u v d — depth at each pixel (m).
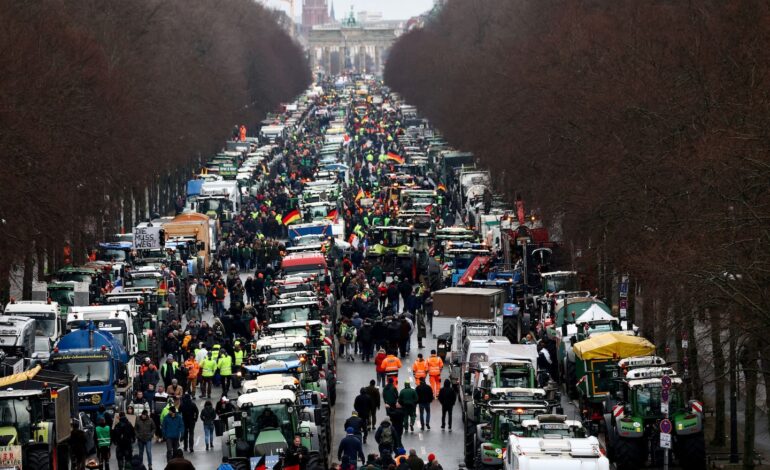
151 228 199.75
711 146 119.19
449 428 125.50
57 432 95.06
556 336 140.25
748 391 105.69
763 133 113.19
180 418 115.06
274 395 97.75
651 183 139.12
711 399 133.50
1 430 92.25
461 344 137.62
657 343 137.50
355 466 103.00
